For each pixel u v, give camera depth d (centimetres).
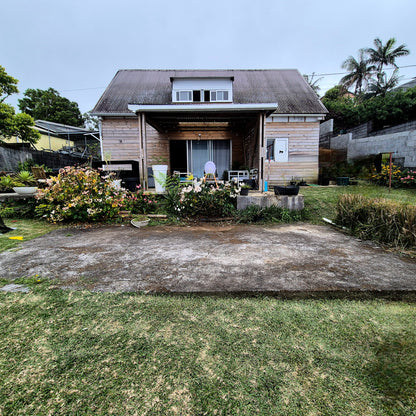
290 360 133
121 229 468
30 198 568
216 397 112
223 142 1005
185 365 130
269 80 1143
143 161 660
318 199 632
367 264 274
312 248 336
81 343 147
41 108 2561
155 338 151
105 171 705
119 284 224
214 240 382
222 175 999
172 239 389
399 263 278
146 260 288
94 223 520
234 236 409
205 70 1234
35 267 265
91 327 161
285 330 157
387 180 830
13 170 994
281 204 567
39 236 406
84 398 112
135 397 112
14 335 154
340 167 1098
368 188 752
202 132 982
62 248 337
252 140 864
